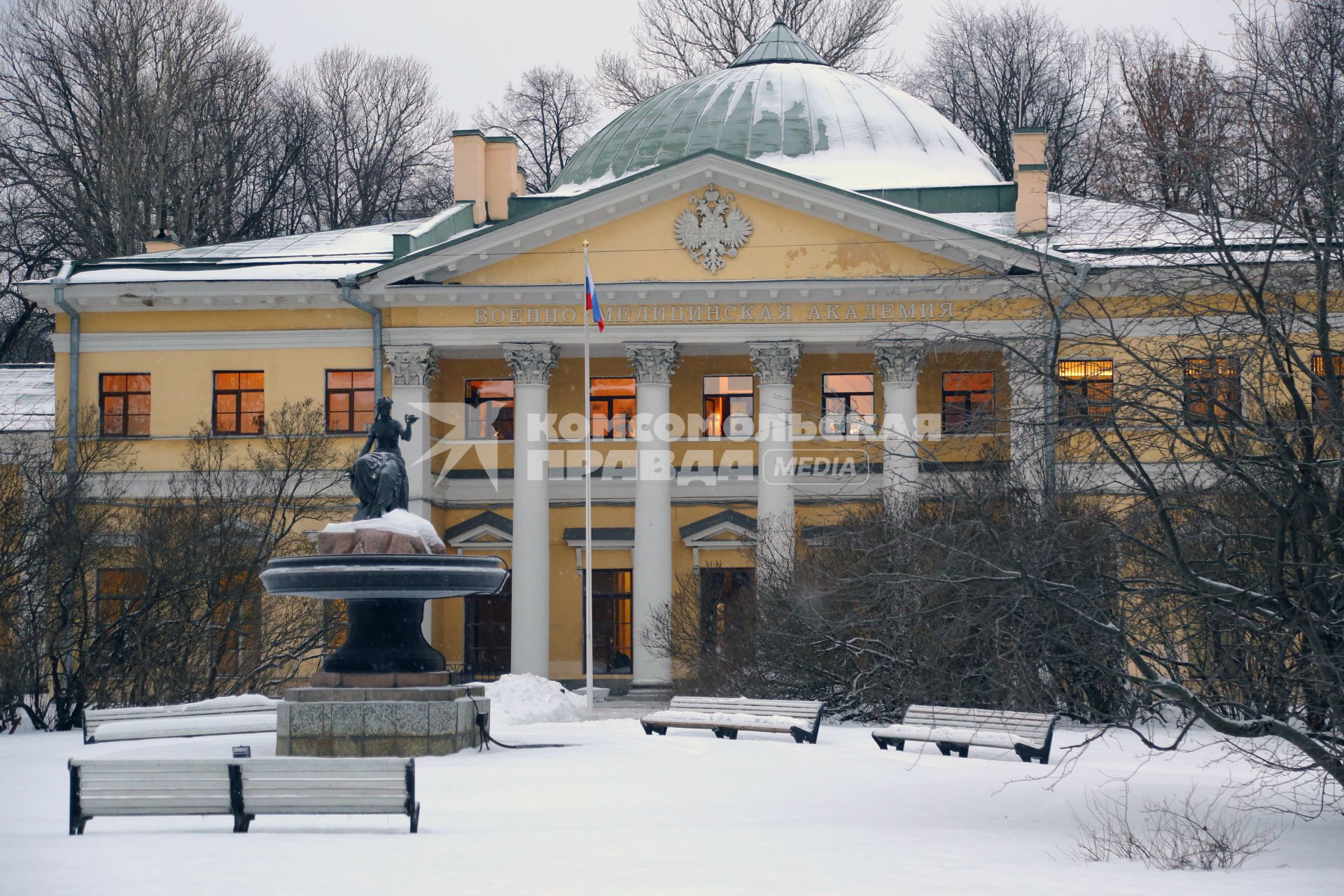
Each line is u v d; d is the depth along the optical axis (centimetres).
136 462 4262
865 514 3078
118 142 5434
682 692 3328
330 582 1905
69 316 4347
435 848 1273
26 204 5484
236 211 6119
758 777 1820
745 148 4897
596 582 4484
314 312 4278
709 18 6325
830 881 1114
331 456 4028
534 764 1895
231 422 4303
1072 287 1534
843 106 5025
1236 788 1791
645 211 4128
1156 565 1570
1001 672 2008
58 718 2922
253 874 1133
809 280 4047
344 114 6625
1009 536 1507
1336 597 1393
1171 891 1080
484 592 2028
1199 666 1633
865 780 1830
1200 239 1494
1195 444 1409
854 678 2761
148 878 1108
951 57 6316
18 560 3083
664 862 1198
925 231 3953
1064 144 5828
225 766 1379
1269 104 1453
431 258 4116
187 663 3038
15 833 1415
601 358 4503
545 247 4153
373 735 1967
